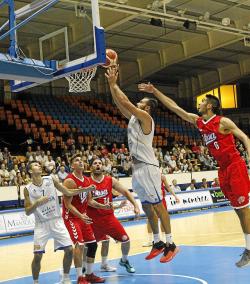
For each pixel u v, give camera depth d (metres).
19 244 11.77
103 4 16.75
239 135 5.00
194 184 19.34
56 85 26.73
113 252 9.70
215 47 22.70
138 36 22.53
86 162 17.59
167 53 24.98
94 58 6.00
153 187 5.36
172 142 25.34
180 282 6.59
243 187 5.04
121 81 27.44
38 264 6.44
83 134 22.86
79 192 6.47
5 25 6.96
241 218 5.09
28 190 6.38
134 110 5.25
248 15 20.83
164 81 31.34
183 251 9.22
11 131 21.50
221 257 8.35
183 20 19.78
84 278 6.65
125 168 18.89
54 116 23.66
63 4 16.45
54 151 21.12
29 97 24.67
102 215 7.32
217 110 5.24
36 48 17.30
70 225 6.69
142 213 16.34
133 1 17.66
